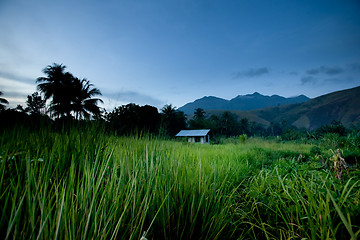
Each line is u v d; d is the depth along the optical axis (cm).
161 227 115
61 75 2831
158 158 161
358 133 934
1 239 79
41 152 127
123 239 91
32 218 70
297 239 125
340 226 116
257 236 156
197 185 154
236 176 287
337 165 229
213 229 127
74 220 81
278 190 186
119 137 197
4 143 120
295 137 2134
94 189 92
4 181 99
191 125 5794
